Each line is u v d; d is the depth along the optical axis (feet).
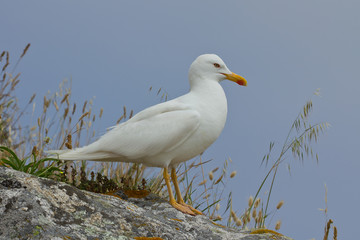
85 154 29.22
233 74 31.71
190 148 29.35
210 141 29.78
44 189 19.44
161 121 28.73
